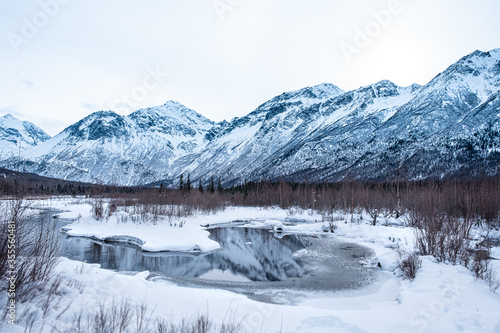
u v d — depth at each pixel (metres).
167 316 7.51
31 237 7.97
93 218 31.91
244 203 64.44
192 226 31.38
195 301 9.56
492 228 27.52
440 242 15.65
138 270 16.61
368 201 44.28
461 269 12.81
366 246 24.50
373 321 8.50
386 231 27.77
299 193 62.16
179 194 51.66
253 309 9.53
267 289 13.95
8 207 6.94
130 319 6.53
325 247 24.16
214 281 15.05
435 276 12.59
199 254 21.12
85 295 7.86
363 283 14.91
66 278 8.91
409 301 10.23
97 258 19.11
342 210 46.72
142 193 45.31
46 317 6.09
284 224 38.75
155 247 21.56
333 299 12.62
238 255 21.06
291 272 16.97
